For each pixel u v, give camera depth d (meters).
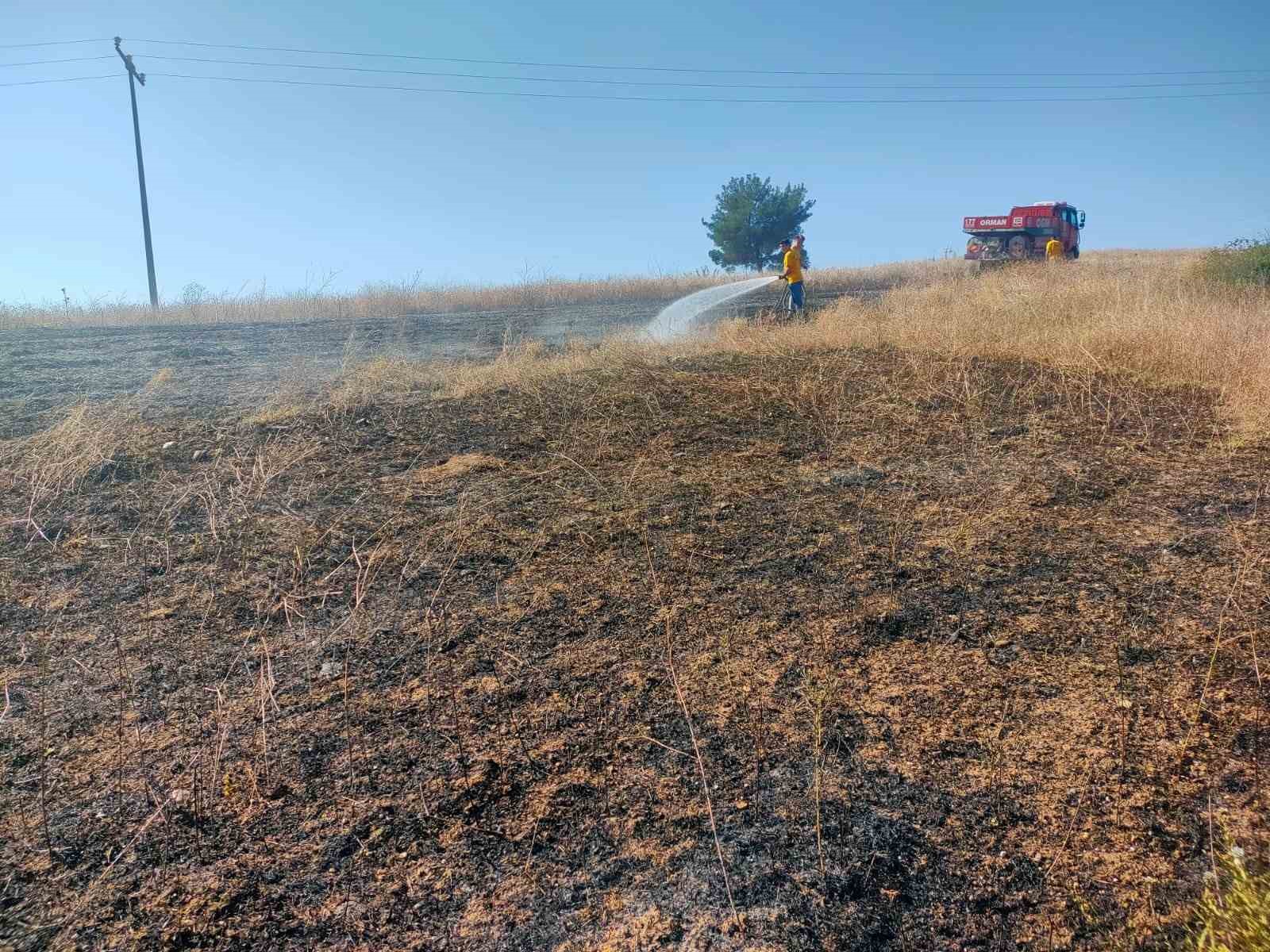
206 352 11.81
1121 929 2.18
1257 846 2.37
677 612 3.68
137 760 2.84
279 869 2.41
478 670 3.30
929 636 3.45
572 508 4.82
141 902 2.30
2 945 2.17
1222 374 7.45
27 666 3.39
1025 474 5.22
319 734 2.96
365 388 7.55
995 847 2.43
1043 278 17.73
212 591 3.97
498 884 2.35
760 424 6.38
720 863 2.40
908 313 10.67
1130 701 3.00
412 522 4.68
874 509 4.73
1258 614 3.48
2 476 5.44
